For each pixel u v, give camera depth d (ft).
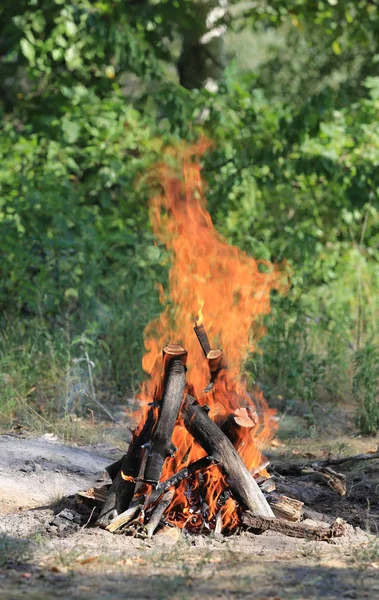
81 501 23.11
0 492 23.79
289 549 20.71
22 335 38.29
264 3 62.03
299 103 78.13
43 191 42.47
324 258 46.52
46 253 40.19
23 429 31.01
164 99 46.98
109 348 37.68
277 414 35.68
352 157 46.98
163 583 17.17
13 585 17.16
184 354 22.88
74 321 38.88
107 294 41.68
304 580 17.71
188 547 20.49
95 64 51.65
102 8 49.93
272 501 22.99
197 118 48.39
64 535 21.25
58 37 48.78
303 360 38.32
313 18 60.80
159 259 41.45
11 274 39.04
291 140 46.37
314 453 30.66
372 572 18.51
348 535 21.99
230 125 46.39
